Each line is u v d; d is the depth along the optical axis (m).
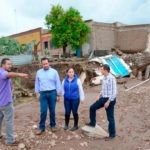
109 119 4.07
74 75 4.24
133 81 11.20
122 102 6.70
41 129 4.09
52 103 4.12
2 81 3.51
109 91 3.94
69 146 3.80
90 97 7.72
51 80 4.06
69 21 17.45
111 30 19.91
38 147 3.72
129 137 4.24
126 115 5.48
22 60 13.22
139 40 19.47
